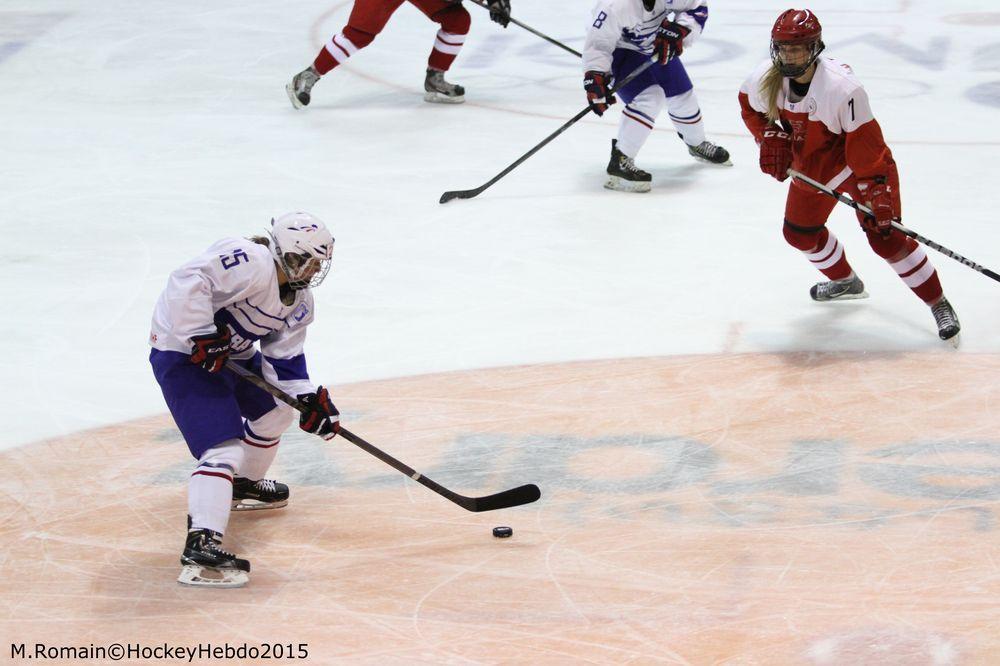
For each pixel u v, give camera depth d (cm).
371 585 1507
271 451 1689
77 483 1819
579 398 2092
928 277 2284
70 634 1402
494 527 1661
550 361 2261
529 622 1410
